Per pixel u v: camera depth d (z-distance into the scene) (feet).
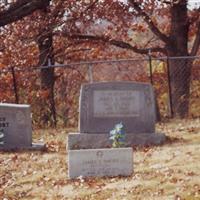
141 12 87.30
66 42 92.07
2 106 51.39
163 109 97.09
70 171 40.42
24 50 89.10
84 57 102.12
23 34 88.79
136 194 36.17
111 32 95.71
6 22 38.52
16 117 51.37
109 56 105.50
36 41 88.17
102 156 40.24
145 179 38.78
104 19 93.25
